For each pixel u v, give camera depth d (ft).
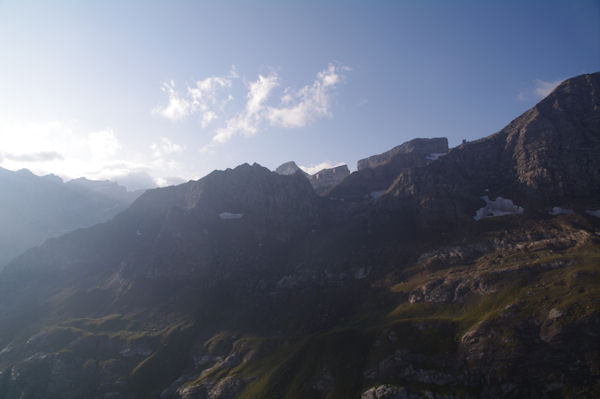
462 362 621.72
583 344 551.59
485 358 604.49
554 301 637.30
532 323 618.03
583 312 582.35
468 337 649.20
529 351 582.35
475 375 594.24
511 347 595.06
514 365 576.20
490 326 647.15
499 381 569.23
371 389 625.82
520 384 554.87
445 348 655.76
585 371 526.98
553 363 554.87
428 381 613.11
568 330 572.51
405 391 602.44
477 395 571.28
